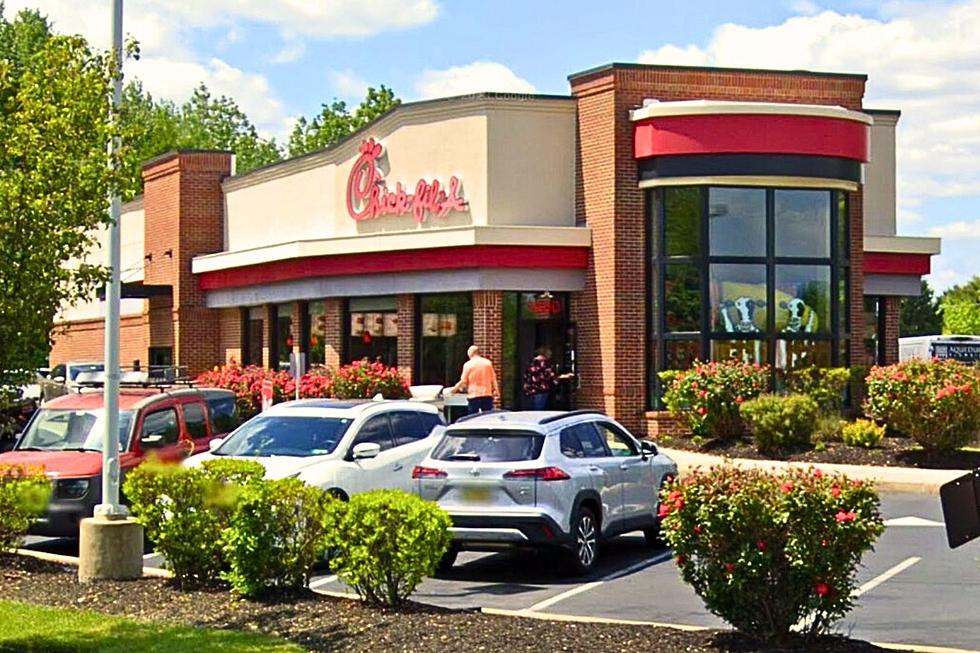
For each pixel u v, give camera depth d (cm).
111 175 1139
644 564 1606
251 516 1249
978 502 814
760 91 3231
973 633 1162
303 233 3925
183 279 4300
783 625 997
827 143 3086
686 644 1027
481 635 1070
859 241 3231
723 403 2766
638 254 3134
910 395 2483
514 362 3247
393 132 3500
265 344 4028
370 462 1645
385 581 1192
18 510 1504
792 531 977
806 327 3098
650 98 3167
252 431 1689
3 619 1169
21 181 1095
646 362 3123
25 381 1156
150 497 1323
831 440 2681
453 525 1487
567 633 1077
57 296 1133
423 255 3325
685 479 1025
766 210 3072
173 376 3112
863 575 1472
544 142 3288
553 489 1483
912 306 8738
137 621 1169
